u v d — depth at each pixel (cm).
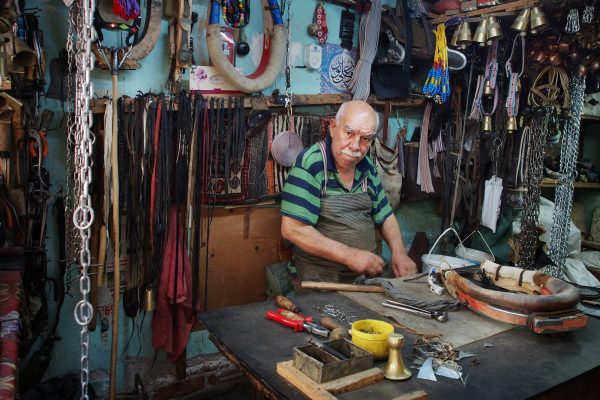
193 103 224
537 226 291
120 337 239
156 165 214
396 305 157
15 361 92
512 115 287
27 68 178
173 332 238
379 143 298
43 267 196
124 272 229
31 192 191
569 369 119
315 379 104
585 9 238
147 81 229
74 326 225
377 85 293
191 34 236
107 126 204
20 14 175
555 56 271
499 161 306
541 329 132
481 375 115
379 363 118
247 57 257
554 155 374
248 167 250
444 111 317
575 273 305
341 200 217
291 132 260
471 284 155
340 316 149
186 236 236
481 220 316
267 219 269
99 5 186
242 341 131
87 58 94
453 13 282
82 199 94
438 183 330
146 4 219
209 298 257
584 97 314
